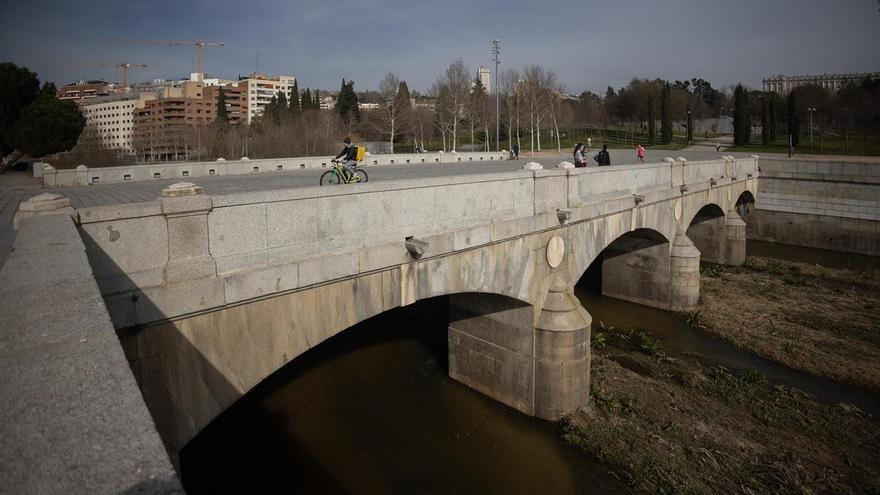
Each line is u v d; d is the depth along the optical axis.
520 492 13.18
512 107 90.19
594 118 120.19
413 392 18.02
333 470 13.98
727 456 13.89
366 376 19.09
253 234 8.66
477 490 13.28
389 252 10.80
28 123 49.19
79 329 3.75
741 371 19.25
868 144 74.50
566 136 112.25
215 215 8.18
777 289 28.31
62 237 6.16
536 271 15.95
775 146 78.50
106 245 7.21
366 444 15.09
